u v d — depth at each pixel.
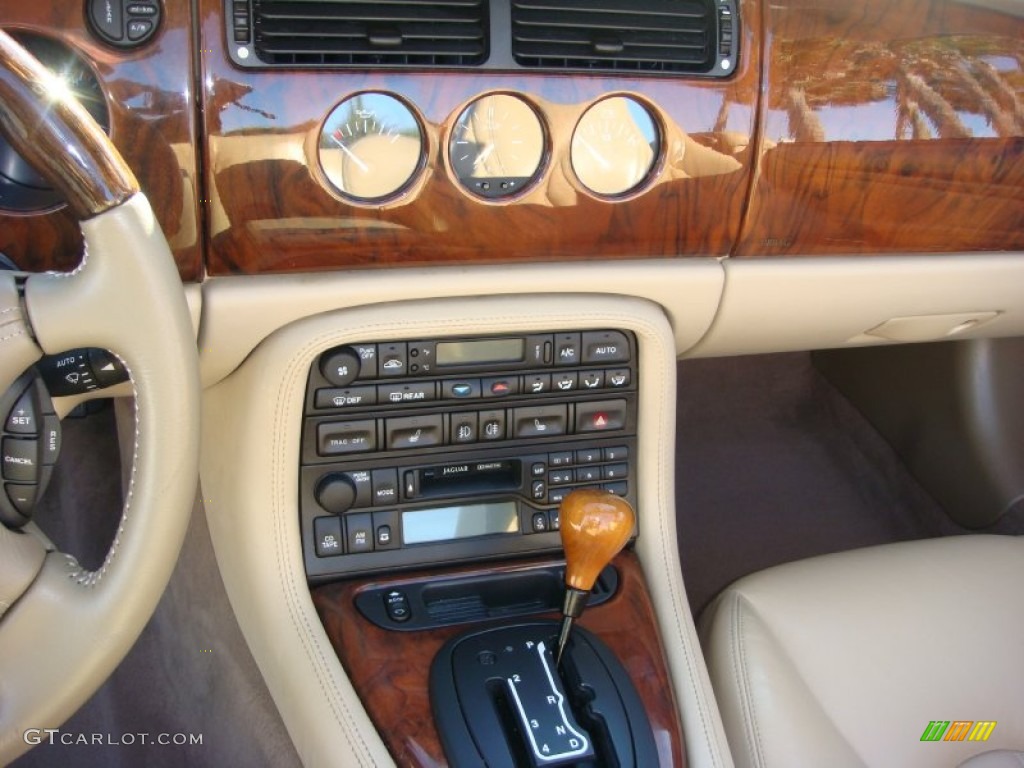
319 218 0.98
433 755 0.99
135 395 0.73
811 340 1.35
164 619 1.46
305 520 1.11
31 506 0.77
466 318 1.07
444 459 1.13
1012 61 1.09
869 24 1.04
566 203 1.04
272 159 0.94
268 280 1.02
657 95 1.01
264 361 1.05
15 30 0.85
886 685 1.09
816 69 1.04
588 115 1.01
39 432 0.76
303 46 0.91
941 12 1.05
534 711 1.00
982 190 1.15
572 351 1.13
